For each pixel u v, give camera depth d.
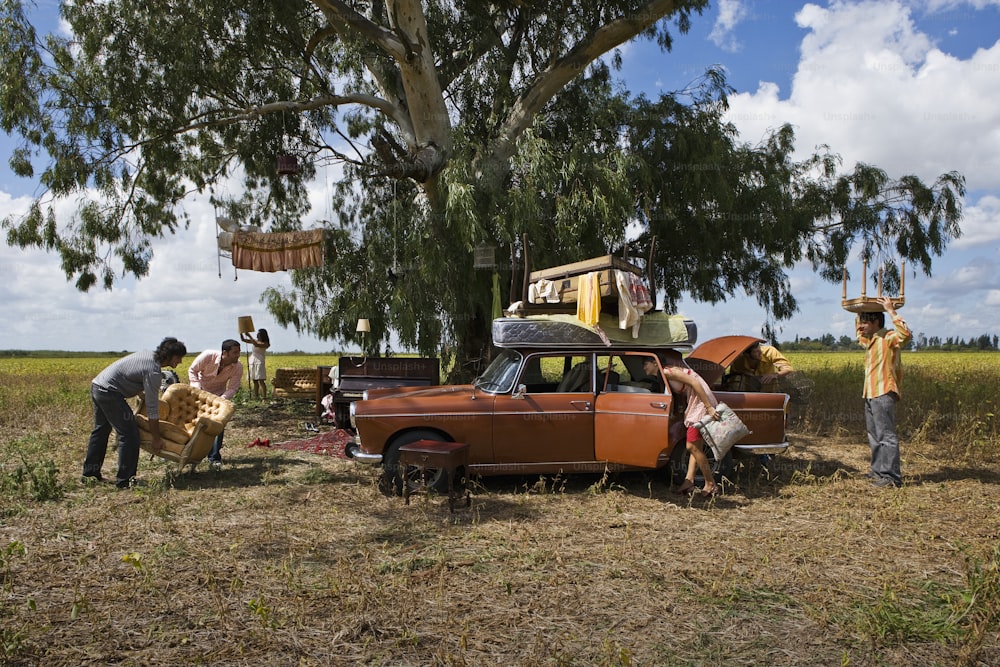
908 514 6.17
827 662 3.56
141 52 12.73
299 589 4.36
